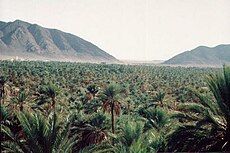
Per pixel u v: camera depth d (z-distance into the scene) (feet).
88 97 202.69
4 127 38.73
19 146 38.11
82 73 472.44
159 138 45.39
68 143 40.01
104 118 87.45
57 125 38.99
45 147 38.27
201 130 45.11
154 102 155.22
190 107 46.44
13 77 317.01
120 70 609.01
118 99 114.93
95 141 84.07
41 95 133.90
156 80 453.99
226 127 44.62
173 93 277.23
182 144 44.60
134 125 50.24
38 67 522.06
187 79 467.93
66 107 153.79
